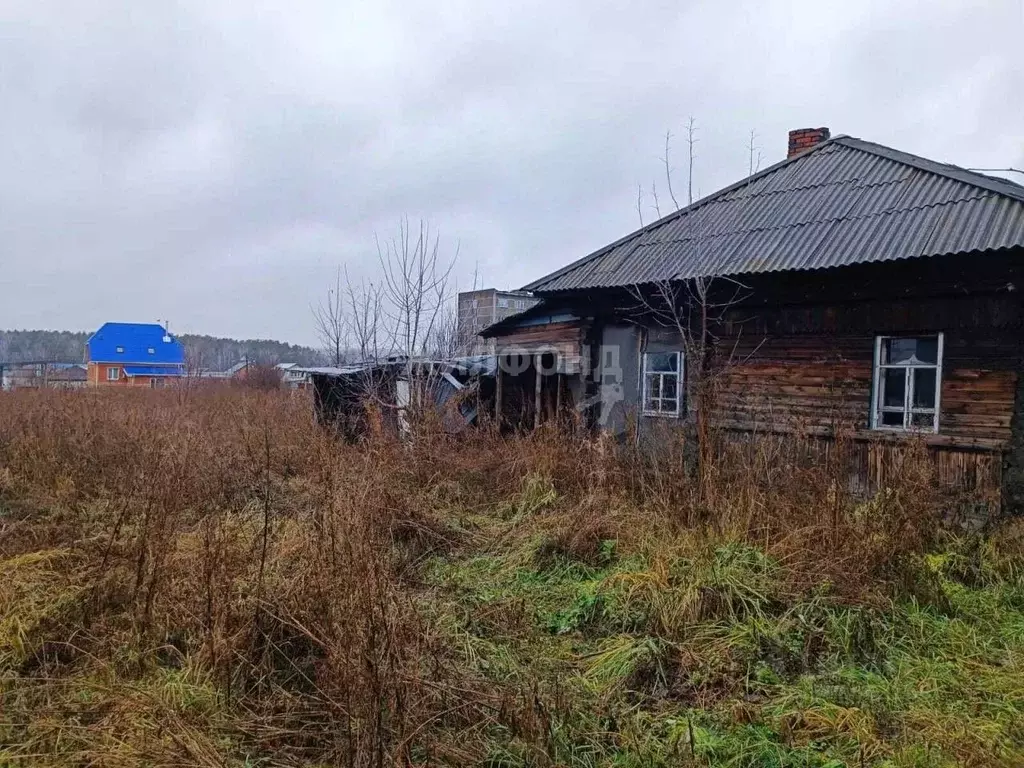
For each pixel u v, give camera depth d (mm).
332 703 3008
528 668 3816
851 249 7324
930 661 3873
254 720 3186
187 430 9438
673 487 5973
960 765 2932
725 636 4090
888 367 7383
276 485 7445
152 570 4508
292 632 3752
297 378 27625
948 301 6887
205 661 3635
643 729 3248
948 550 5473
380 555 4152
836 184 9312
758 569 4734
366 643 3027
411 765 2674
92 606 4273
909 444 6172
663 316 9688
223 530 5047
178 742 2820
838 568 4574
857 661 3895
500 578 5324
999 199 6988
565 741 3074
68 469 8211
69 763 2791
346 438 10242
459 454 8641
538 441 8266
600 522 5879
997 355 6566
